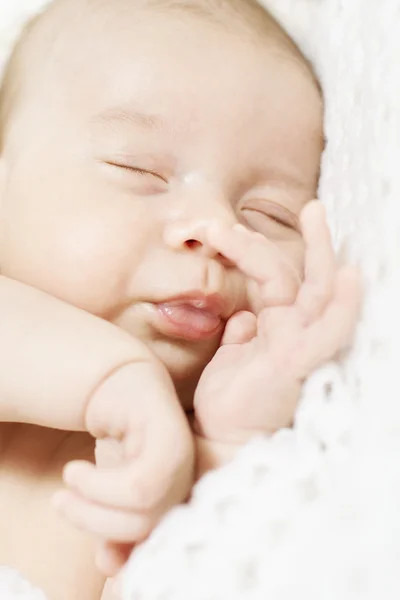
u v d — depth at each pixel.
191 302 0.35
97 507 0.29
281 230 0.38
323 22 0.41
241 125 0.37
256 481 0.28
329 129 0.38
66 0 0.41
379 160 0.31
